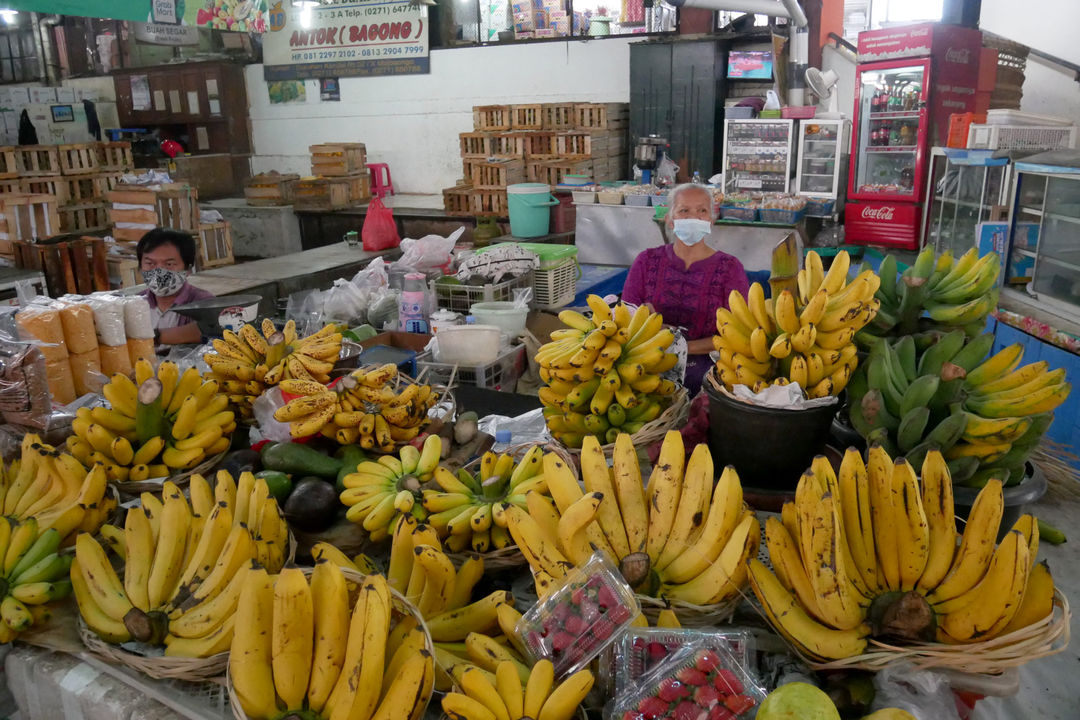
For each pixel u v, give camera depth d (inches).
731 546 56.1
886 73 247.4
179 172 439.8
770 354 69.4
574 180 303.7
